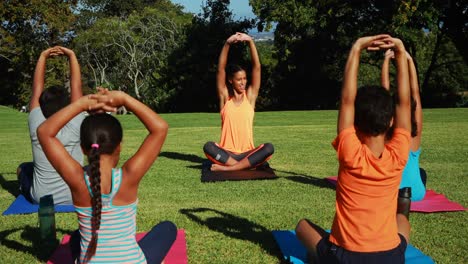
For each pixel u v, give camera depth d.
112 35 43.16
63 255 4.54
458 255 4.61
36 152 6.12
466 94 45.91
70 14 36.38
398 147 3.56
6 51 35.66
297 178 7.88
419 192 6.06
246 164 8.18
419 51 42.62
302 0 33.31
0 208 6.37
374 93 3.54
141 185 7.48
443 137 12.55
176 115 24.84
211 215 5.86
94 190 3.14
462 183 7.43
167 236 3.85
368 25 32.62
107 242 3.26
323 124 17.64
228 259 4.54
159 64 42.88
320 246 3.73
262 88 41.75
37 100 6.26
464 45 32.19
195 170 8.69
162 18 43.94
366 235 3.48
